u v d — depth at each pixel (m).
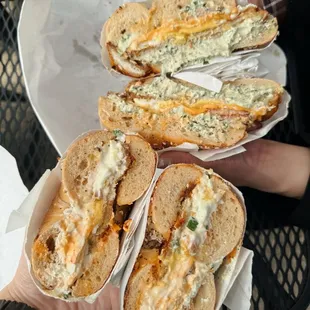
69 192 0.19
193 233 0.19
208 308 0.19
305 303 0.24
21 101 0.26
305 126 0.27
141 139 0.19
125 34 0.24
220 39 0.23
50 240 0.19
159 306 0.19
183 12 0.23
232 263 0.20
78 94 0.25
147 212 0.19
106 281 0.19
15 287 0.21
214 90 0.24
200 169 0.20
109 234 0.19
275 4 0.27
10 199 0.23
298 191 0.25
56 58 0.24
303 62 0.27
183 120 0.24
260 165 0.24
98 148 0.19
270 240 0.25
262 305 0.24
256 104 0.24
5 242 0.23
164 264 0.19
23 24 0.23
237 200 0.19
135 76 0.25
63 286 0.18
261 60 0.25
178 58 0.24
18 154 0.26
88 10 0.25
